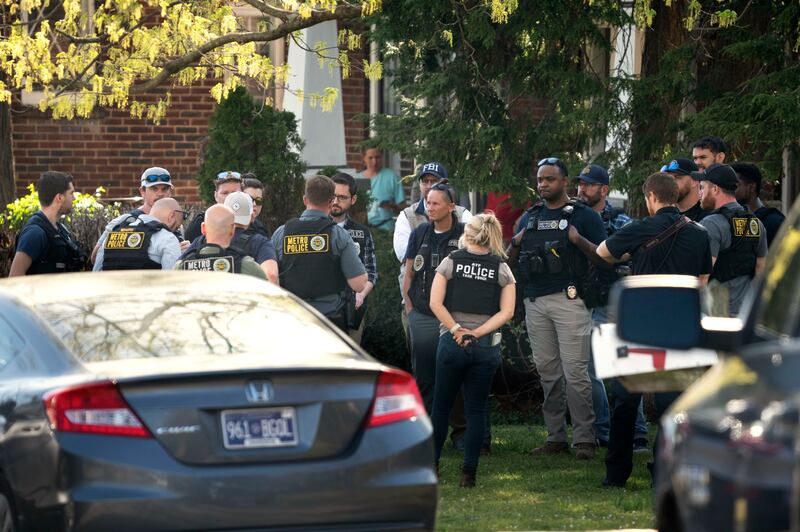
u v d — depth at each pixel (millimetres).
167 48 31969
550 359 26859
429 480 14664
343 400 14344
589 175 28312
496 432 30891
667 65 33844
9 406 14641
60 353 14641
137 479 13477
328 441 14195
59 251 25500
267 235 28031
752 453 8055
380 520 14344
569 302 26078
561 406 27328
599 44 34406
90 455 13508
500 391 33844
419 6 34438
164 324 15336
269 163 37594
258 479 13758
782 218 26047
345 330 24844
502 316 22672
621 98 34781
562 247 25844
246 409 13883
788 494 7699
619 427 23562
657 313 11125
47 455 13742
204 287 16688
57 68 30609
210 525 13594
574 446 26922
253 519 13734
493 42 34375
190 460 13648
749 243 24016
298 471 13922
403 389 14875
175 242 24703
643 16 31906
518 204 36219
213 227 22172
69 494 13484
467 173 35781
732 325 11695
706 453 8711
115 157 50250
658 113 34812
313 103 33625
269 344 15281
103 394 13641
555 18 33656
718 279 24078
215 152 38188
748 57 32656
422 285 25219
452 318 22719
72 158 50156
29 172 49969
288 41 40125
